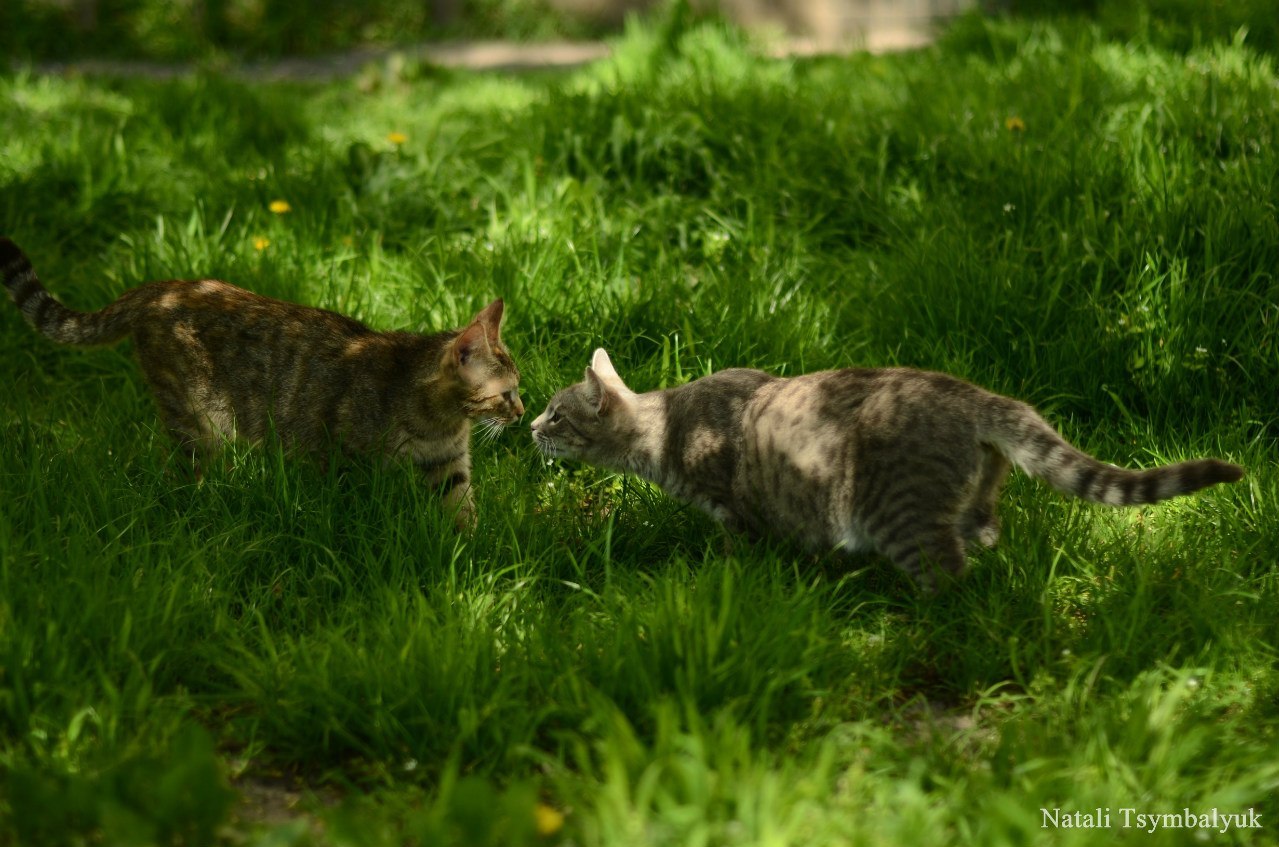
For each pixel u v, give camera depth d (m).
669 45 11.91
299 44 17.78
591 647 4.26
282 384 5.68
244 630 4.54
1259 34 10.41
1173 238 6.59
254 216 7.95
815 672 4.21
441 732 3.93
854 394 4.94
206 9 17.64
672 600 4.34
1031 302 6.46
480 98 11.89
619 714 3.69
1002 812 3.31
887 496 4.77
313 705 4.04
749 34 13.69
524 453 6.02
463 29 18.44
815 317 6.67
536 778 3.75
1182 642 4.42
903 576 4.98
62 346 6.85
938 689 4.42
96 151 8.93
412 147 9.06
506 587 4.91
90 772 3.63
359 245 7.73
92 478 5.18
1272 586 4.70
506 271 6.98
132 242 7.71
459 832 3.31
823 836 3.28
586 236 7.40
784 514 5.12
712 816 3.39
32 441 5.57
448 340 5.68
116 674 4.10
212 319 5.73
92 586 4.40
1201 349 6.04
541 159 8.51
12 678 3.92
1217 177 6.98
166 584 4.54
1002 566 4.89
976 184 7.58
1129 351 6.23
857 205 7.79
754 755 3.75
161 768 3.50
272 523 5.14
